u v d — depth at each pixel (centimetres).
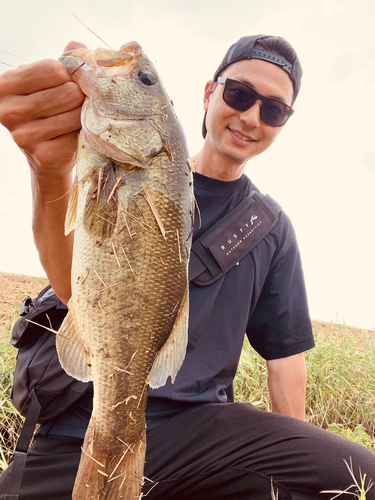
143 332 38
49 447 48
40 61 33
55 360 47
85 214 36
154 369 39
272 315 65
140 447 39
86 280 36
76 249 36
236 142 63
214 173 65
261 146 65
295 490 45
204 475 48
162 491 48
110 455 37
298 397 64
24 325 51
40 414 48
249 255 62
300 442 46
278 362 65
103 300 37
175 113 41
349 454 44
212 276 58
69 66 36
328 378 108
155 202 38
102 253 37
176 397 51
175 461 48
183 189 40
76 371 38
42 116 35
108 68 38
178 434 49
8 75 34
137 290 37
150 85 39
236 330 58
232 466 47
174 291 39
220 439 48
